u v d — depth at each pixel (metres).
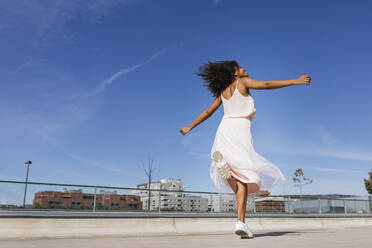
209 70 4.11
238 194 3.71
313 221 11.74
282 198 12.39
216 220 9.04
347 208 14.87
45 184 9.18
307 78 3.59
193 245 2.81
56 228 6.83
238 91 3.94
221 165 3.77
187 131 4.36
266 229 10.11
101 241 3.85
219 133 3.96
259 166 3.70
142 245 2.91
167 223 8.23
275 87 3.73
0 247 2.81
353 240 3.28
